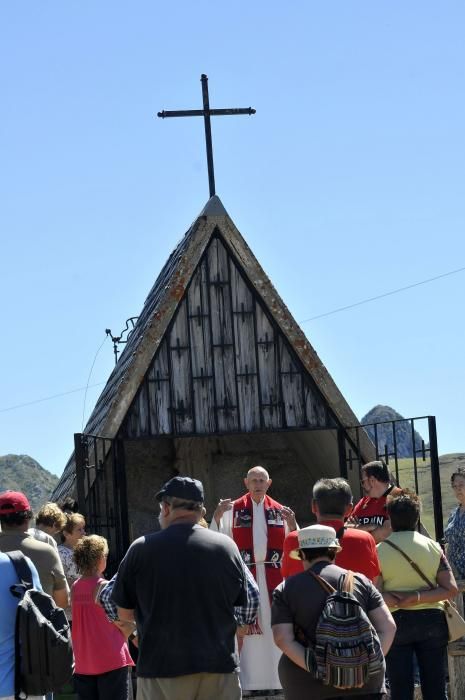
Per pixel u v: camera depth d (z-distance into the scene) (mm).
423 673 8578
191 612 6727
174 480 7000
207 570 6766
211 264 13297
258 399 13203
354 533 8164
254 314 13305
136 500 15469
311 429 13234
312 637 6594
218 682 6758
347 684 6379
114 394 13211
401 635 8500
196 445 15766
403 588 8469
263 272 13195
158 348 13086
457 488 10164
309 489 16000
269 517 11477
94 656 9336
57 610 7293
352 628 6445
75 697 10617
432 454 12531
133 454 15547
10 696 7094
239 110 14047
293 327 13180
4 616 7199
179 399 13078
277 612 6734
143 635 6770
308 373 13250
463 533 10148
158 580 6727
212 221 13125
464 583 10078
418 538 8578
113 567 12852
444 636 8602
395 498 8695
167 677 6676
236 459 15922
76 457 12016
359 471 13531
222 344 13211
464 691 10375
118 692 9367
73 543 10703
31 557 8266
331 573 6750
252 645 11250
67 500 11914
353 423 13250
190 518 6941
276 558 11391
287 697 6738
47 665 7078
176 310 13172
